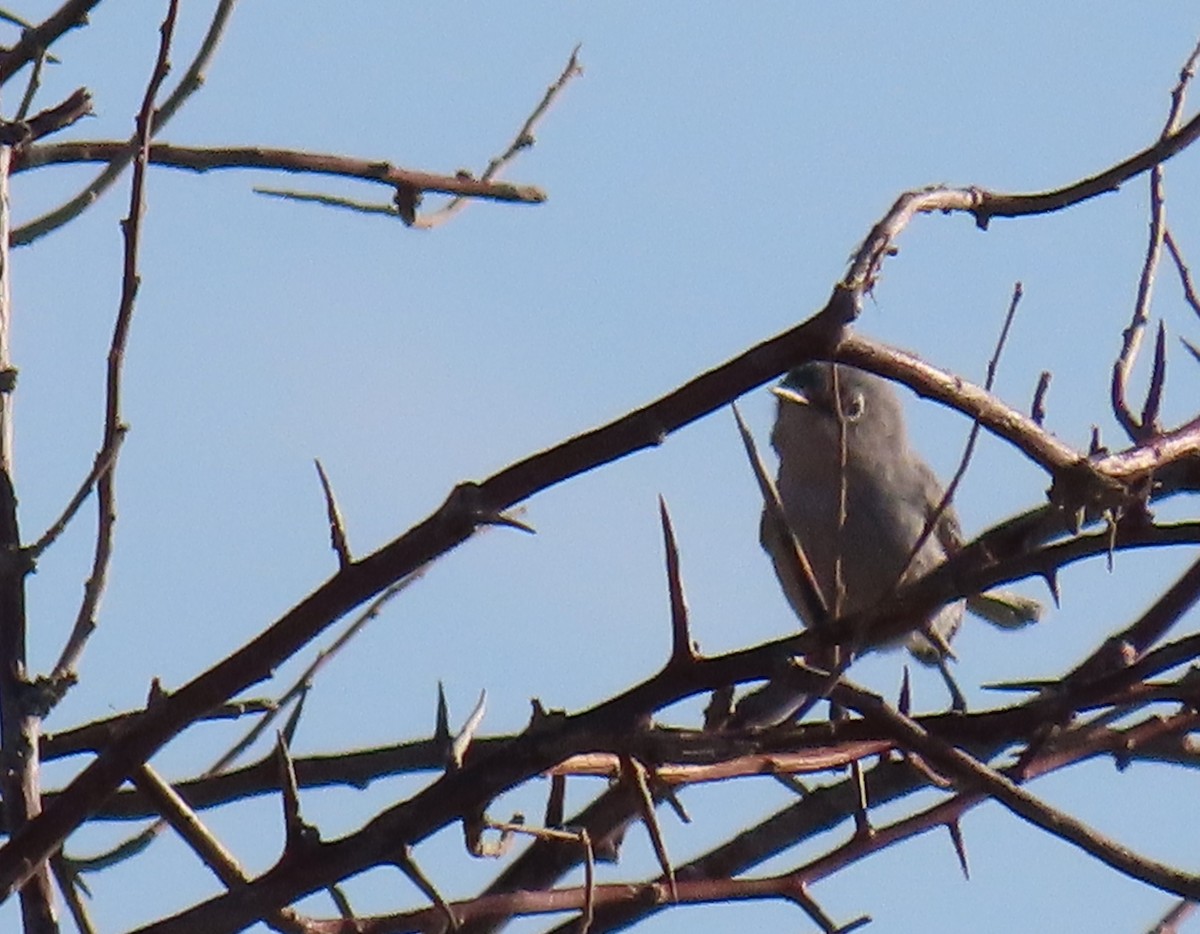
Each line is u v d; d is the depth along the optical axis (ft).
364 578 19.51
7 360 22.70
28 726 20.74
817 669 23.20
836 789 27.25
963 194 23.91
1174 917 25.17
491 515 19.30
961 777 21.34
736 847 27.02
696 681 20.80
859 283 19.29
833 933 22.85
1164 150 25.30
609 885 22.94
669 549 20.59
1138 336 24.45
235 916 20.76
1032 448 20.54
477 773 20.83
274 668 19.70
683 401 19.25
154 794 21.30
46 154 29.58
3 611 20.88
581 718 20.93
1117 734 25.82
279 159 30.94
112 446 20.63
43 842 19.71
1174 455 21.17
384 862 20.74
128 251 20.77
